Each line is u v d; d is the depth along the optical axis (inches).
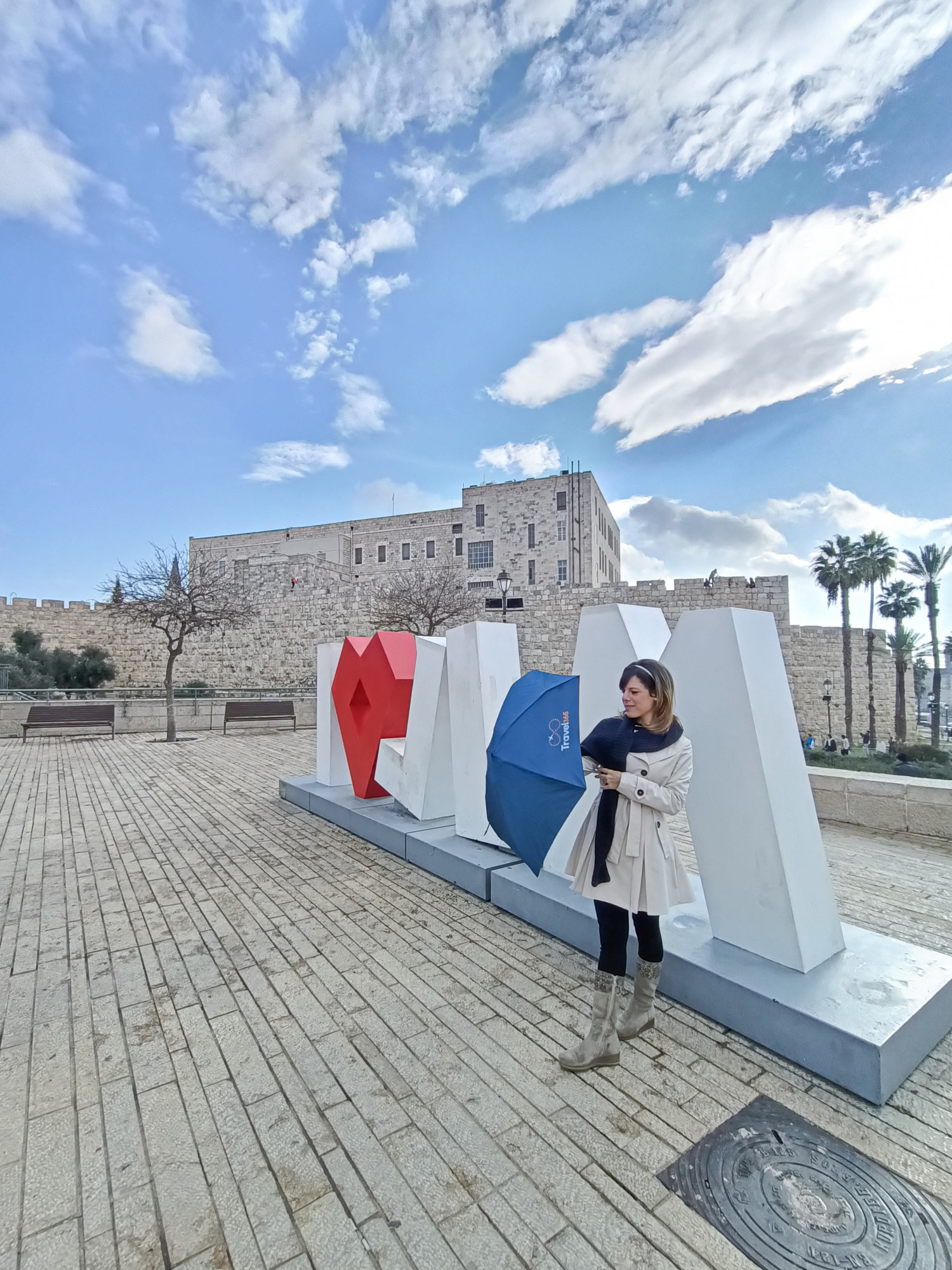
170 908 168.6
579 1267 64.6
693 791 125.2
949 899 173.8
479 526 1692.9
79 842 236.1
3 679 868.6
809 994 103.0
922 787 234.8
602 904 99.5
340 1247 67.1
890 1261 64.9
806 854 117.1
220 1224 70.2
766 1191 73.9
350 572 1743.4
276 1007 117.6
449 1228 69.3
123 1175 77.4
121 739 576.4
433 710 222.7
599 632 161.3
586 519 1592.0
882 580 1277.1
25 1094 93.4
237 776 384.2
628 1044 104.3
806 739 998.4
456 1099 91.2
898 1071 93.1
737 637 119.0
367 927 154.6
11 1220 70.9
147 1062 101.1
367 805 257.9
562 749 133.8
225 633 1209.4
